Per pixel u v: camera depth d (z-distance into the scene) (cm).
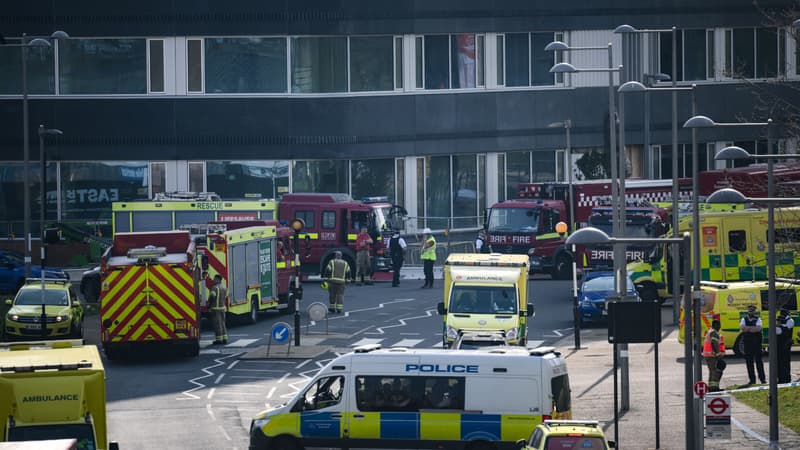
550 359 9112
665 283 16675
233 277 15575
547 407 9000
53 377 7756
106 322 13450
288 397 11731
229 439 9975
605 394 11625
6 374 7694
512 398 9025
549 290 18775
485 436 9012
